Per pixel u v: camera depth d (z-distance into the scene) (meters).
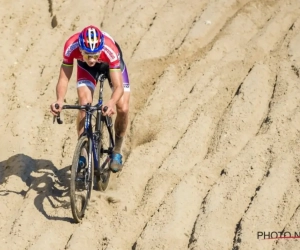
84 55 21.39
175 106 27.86
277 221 21.36
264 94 27.22
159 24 32.06
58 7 34.66
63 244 21.45
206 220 21.66
